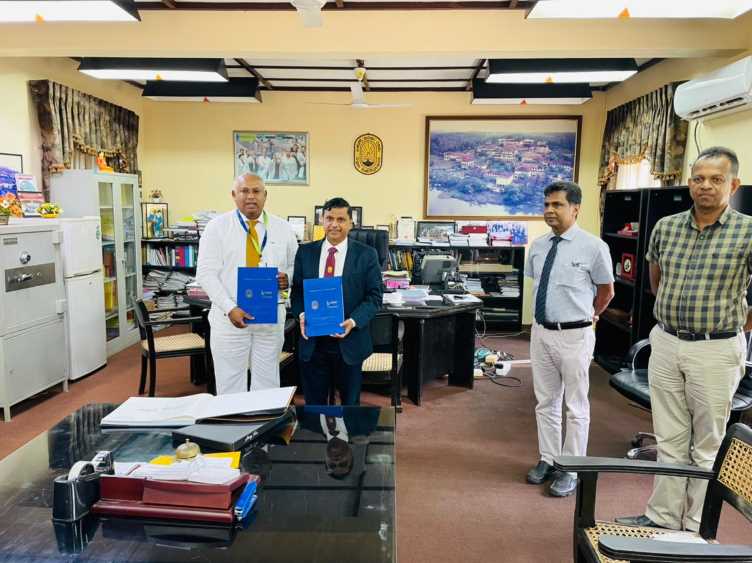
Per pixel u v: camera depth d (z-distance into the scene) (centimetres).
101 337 434
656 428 215
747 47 338
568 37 347
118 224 483
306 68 495
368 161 593
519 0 333
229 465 128
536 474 262
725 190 187
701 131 394
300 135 591
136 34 352
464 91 579
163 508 113
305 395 248
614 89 547
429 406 366
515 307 602
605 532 152
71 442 150
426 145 588
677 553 111
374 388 397
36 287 353
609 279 235
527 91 501
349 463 140
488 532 221
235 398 171
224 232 254
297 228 574
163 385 401
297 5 245
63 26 350
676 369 204
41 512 116
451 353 402
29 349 347
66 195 435
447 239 577
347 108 586
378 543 106
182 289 572
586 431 248
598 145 579
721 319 192
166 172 599
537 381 257
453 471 273
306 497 123
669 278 205
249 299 242
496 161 586
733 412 266
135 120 557
